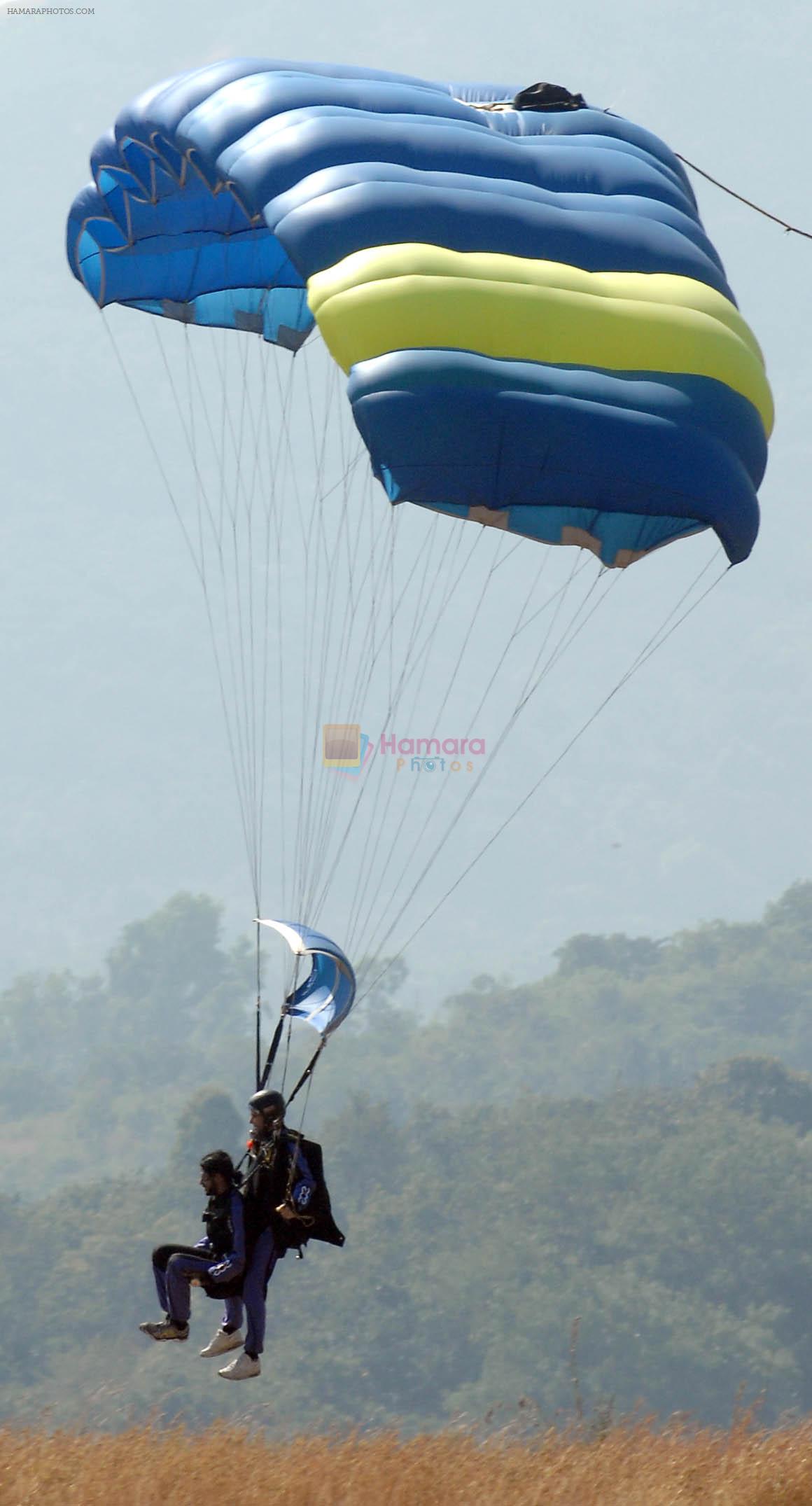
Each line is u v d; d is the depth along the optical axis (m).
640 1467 48.81
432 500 53.78
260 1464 48.69
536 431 53.03
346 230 54.81
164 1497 45.06
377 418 52.69
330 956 53.62
